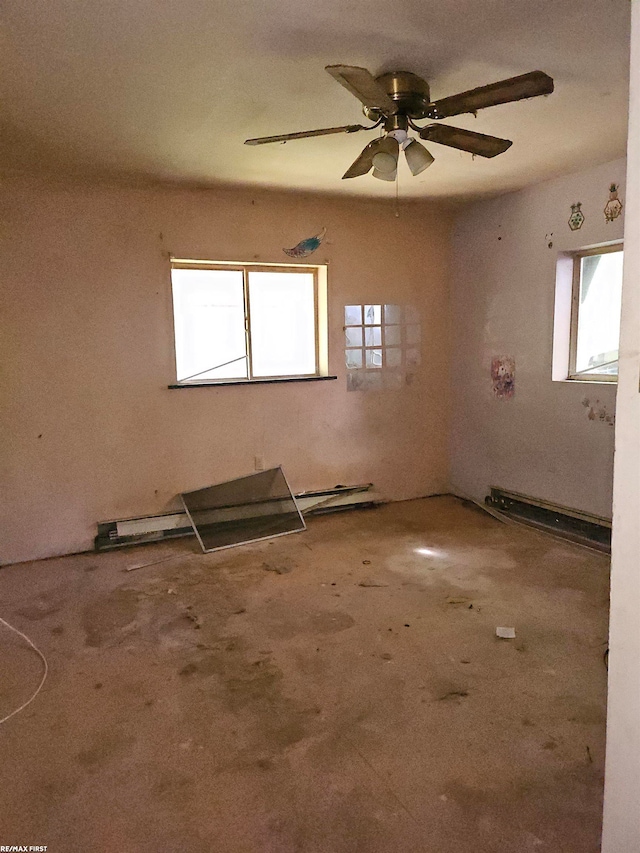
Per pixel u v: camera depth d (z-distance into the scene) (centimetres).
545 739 193
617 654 111
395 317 460
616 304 356
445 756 186
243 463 418
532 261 396
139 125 268
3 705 216
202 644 257
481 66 222
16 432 354
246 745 193
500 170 351
